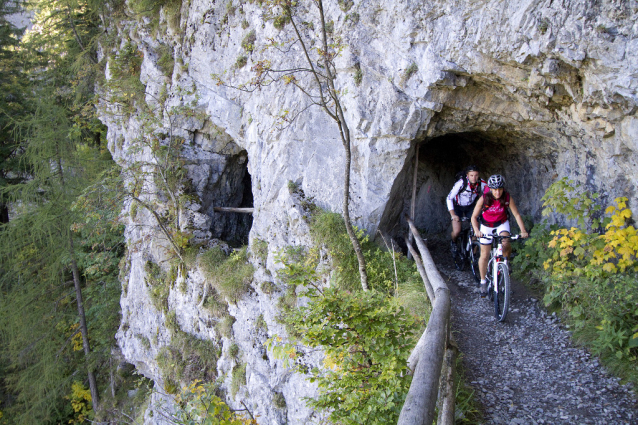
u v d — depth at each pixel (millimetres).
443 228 10805
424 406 2197
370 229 7457
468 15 5492
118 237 14484
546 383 4043
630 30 4203
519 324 5266
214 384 8555
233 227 11859
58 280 15023
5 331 14523
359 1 6836
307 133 7891
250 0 8898
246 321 8516
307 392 6992
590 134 5527
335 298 3756
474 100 6469
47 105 13930
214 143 10953
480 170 9758
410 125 6844
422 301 5609
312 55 7742
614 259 5109
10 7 18312
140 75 12305
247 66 9109
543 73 5121
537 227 6754
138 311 11930
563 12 4551
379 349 3557
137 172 10062
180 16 10992
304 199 7824
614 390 3801
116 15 13156
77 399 15016
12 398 15945
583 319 4832
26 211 13867
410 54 6449
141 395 13273
